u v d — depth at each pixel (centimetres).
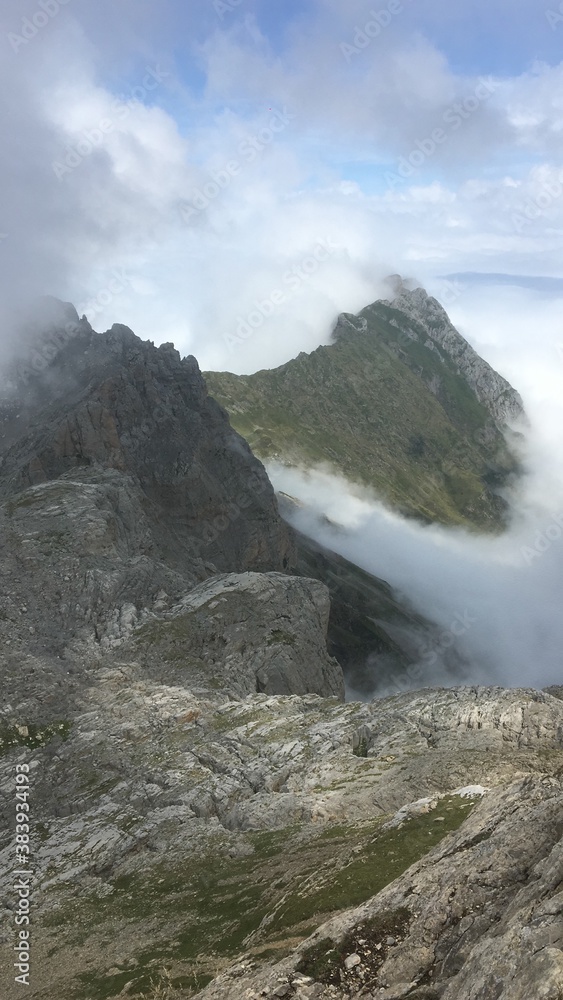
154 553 17350
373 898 4822
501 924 3938
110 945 6738
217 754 10238
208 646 13762
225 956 5878
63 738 11200
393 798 8331
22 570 14612
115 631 13712
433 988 3806
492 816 5225
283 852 7688
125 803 9512
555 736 9050
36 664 12569
